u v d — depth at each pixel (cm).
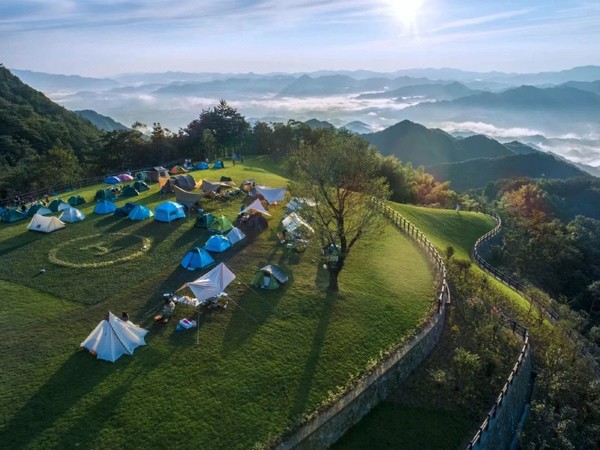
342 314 2889
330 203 3122
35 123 14262
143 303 2898
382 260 3903
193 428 1908
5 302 2889
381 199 3262
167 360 2317
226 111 11638
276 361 2370
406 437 2202
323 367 2369
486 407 2442
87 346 2359
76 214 4519
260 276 3161
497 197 14938
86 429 1858
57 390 2069
